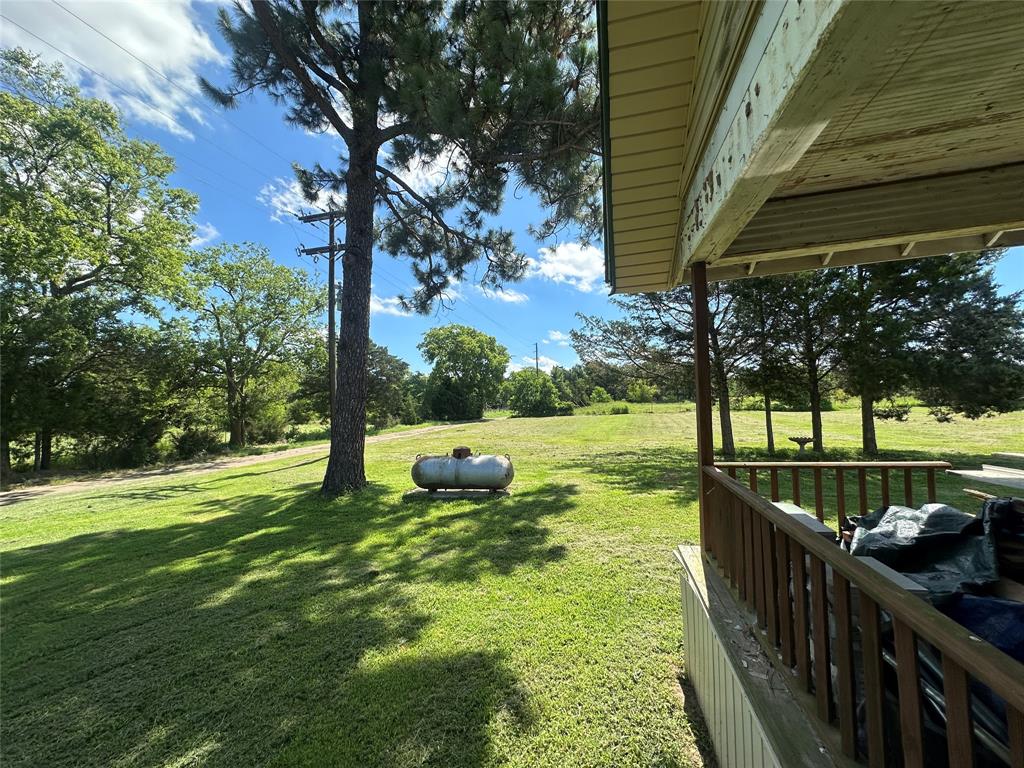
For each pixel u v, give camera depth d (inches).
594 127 222.8
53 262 505.0
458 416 1449.3
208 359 737.0
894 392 365.4
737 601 80.4
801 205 99.3
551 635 113.5
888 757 46.0
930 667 45.5
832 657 56.0
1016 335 328.8
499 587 143.7
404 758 76.0
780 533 61.9
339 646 111.7
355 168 289.1
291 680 98.6
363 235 295.4
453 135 215.0
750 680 60.2
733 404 525.3
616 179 98.8
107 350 589.6
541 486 304.3
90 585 157.6
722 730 70.7
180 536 216.5
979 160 84.4
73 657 110.8
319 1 249.9
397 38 229.1
